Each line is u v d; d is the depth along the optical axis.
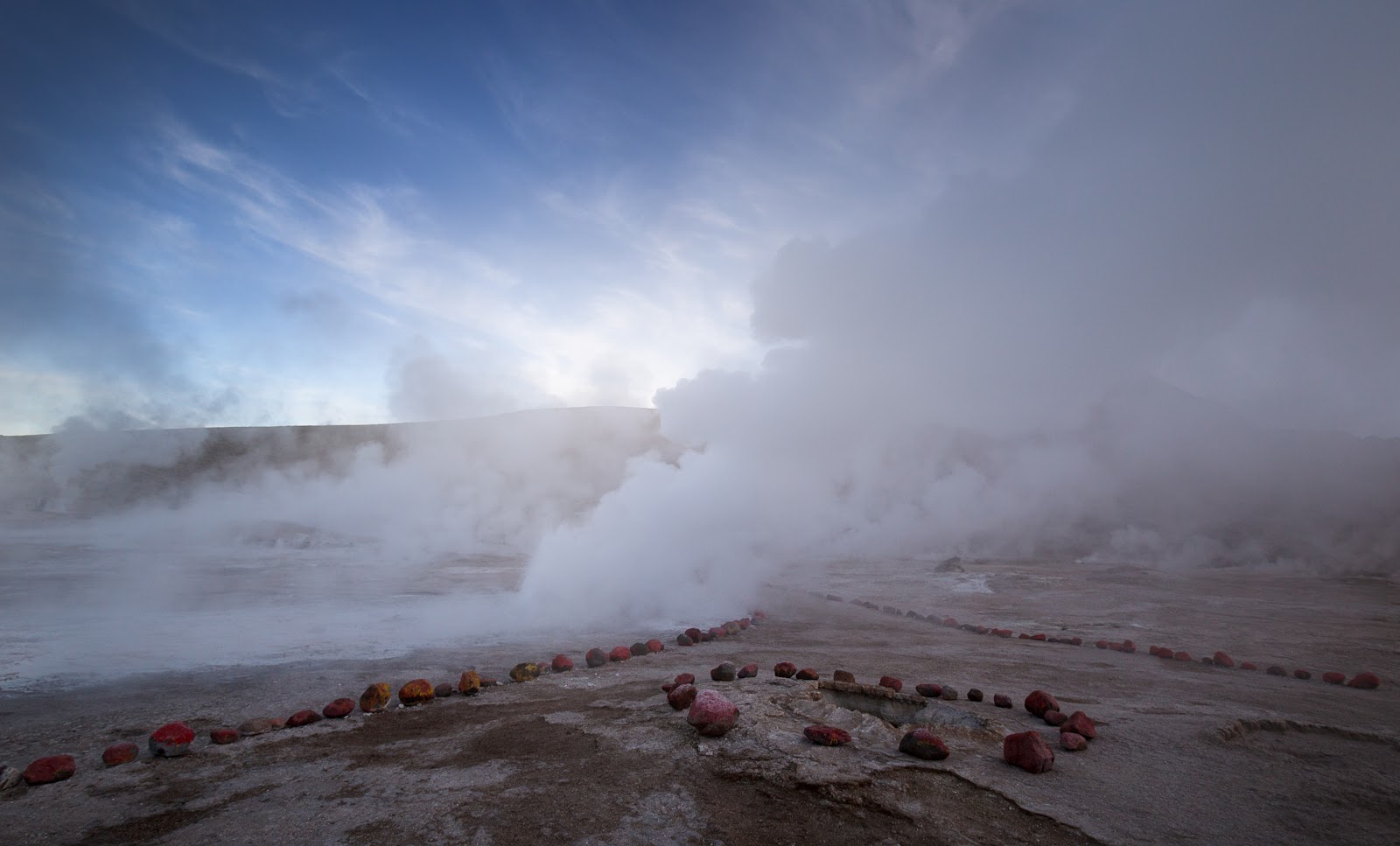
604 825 2.66
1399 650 8.58
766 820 2.72
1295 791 3.23
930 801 2.94
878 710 4.89
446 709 4.72
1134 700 5.34
